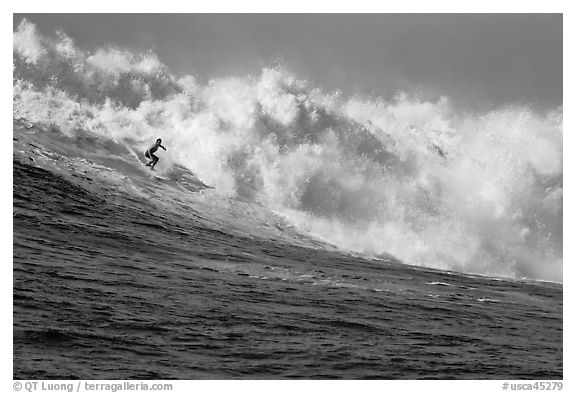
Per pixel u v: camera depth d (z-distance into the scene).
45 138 161.25
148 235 117.31
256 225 160.75
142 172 165.25
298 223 175.62
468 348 75.44
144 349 63.56
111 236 110.19
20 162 137.50
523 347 78.69
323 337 72.75
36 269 83.94
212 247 119.44
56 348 61.47
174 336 67.69
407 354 70.38
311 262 121.56
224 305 80.25
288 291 92.00
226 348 66.25
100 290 79.25
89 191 135.00
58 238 102.00
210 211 156.62
